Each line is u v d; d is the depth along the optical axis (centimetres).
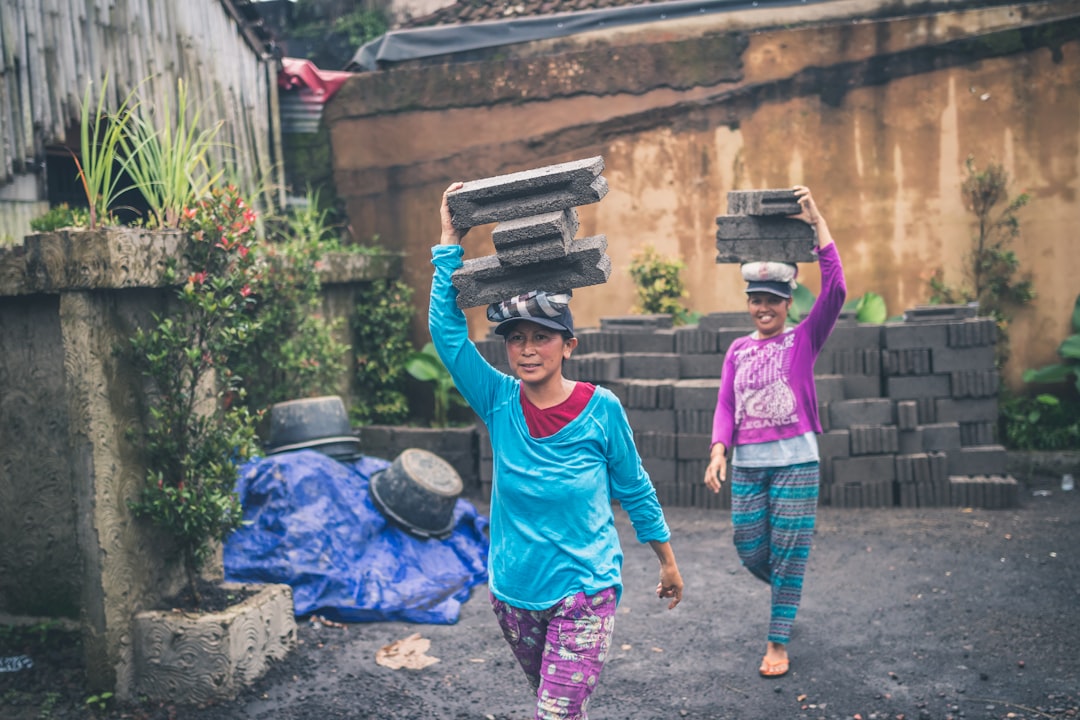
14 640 465
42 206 640
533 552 285
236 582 501
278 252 746
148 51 745
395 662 472
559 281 283
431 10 1666
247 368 721
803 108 895
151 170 480
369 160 986
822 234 444
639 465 303
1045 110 855
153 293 455
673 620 524
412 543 597
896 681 436
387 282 962
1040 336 870
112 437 426
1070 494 766
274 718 413
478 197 291
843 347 756
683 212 928
